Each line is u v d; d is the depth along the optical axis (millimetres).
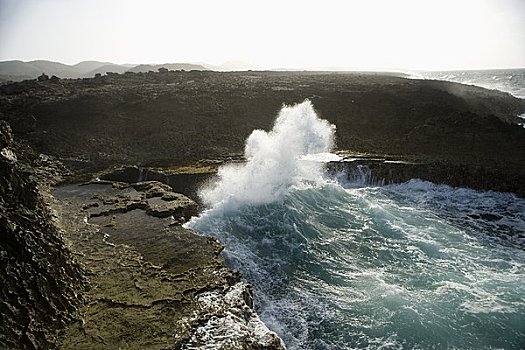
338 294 11031
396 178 20641
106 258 10625
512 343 9281
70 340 7473
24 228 8789
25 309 7246
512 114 38781
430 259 12977
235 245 13086
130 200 15188
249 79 51906
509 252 13766
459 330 9633
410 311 10195
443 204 18078
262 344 7559
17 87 38656
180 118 29328
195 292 9078
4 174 9625
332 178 21234
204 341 7504
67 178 18766
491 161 22062
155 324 7973
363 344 9234
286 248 13273
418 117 29953
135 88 37969
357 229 14828
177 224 12930
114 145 25328
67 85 41312
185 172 19734
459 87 52344
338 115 31000
